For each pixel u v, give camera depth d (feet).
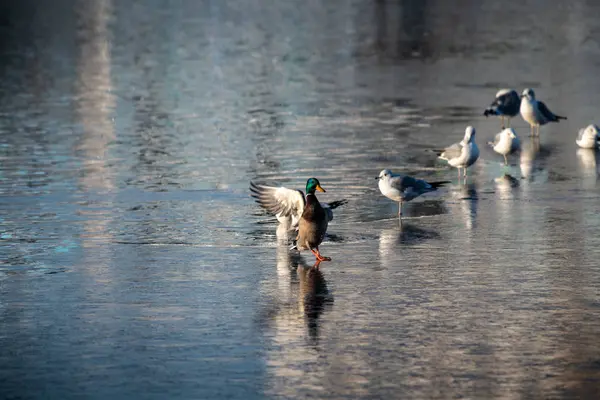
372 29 182.70
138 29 186.60
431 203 61.11
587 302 41.55
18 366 35.47
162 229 55.06
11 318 40.32
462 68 132.77
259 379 34.14
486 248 50.34
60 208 60.29
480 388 33.19
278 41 165.48
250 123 94.02
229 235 53.67
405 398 32.53
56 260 48.85
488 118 95.61
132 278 45.73
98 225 56.03
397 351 36.42
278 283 44.80
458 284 44.27
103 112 100.73
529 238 52.19
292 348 36.91
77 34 179.22
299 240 48.14
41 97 111.55
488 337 37.68
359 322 39.55
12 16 214.28
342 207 60.49
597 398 32.32
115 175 70.44
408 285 44.24
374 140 84.58
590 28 175.83
